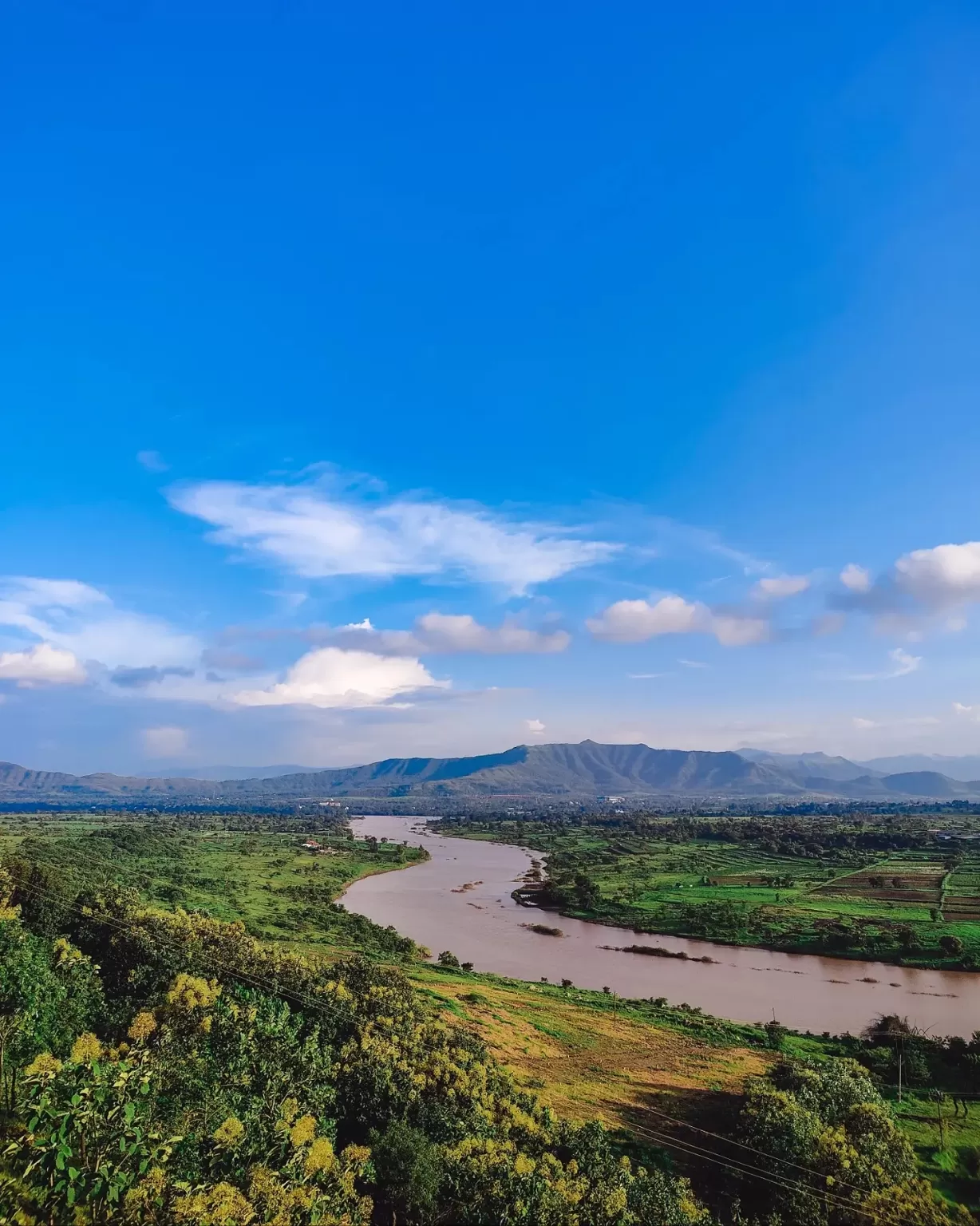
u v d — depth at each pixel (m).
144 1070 15.85
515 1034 55.38
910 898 125.88
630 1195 26.30
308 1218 16.53
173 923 43.19
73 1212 12.03
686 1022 65.69
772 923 110.25
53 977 30.69
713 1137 39.12
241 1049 28.41
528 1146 29.19
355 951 78.81
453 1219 23.47
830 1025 70.31
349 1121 28.48
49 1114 12.84
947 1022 71.69
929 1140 42.72
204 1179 16.62
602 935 110.94
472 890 148.38
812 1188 31.08
